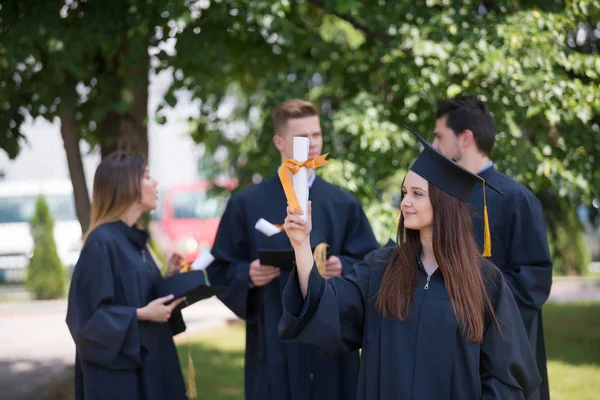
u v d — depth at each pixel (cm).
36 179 3347
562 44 775
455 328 346
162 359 494
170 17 794
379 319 365
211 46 868
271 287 509
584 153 840
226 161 1677
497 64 745
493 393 343
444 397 342
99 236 477
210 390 900
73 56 812
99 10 840
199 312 1683
